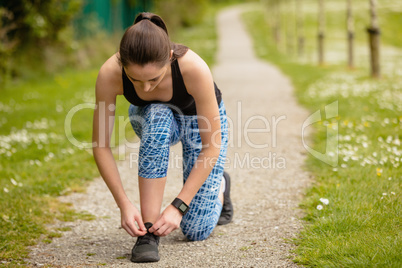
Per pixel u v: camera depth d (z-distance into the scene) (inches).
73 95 402.3
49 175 183.5
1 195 157.2
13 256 112.0
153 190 107.6
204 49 927.7
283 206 144.8
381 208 126.1
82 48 645.3
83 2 662.5
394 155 178.1
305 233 117.3
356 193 140.8
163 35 92.8
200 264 106.7
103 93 105.0
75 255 114.4
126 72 93.8
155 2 1114.7
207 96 104.9
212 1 2196.1
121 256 113.3
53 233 128.5
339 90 373.4
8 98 388.2
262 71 587.2
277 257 108.0
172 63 102.4
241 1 2310.5
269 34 1275.8
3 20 478.9
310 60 772.0
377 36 459.5
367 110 280.4
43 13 497.4
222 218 135.0
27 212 141.9
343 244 104.7
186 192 107.4
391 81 424.5
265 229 127.4
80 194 165.5
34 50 533.6
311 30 1301.7
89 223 138.8
